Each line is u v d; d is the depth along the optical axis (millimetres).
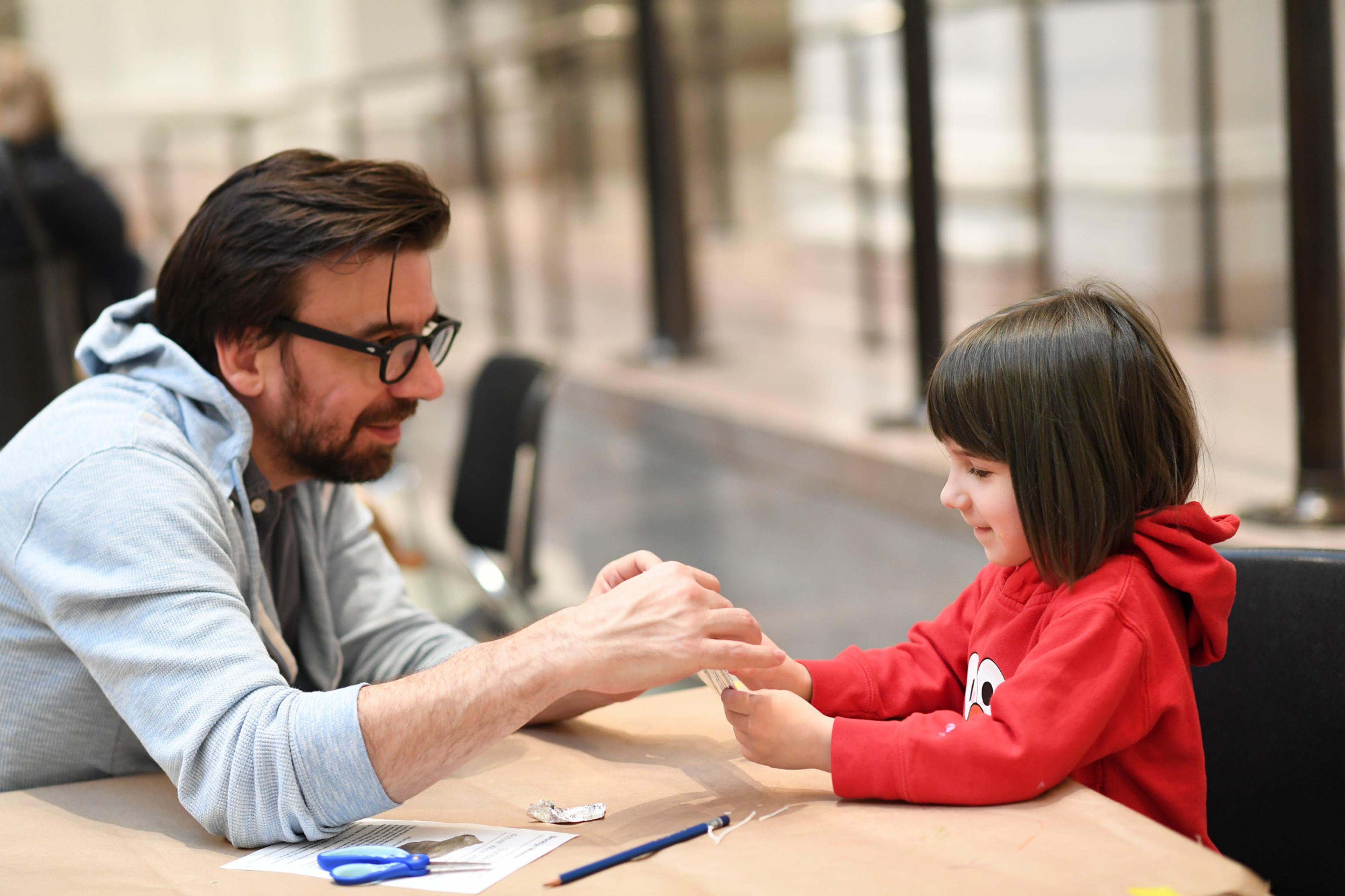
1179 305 4645
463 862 1068
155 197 8922
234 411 1395
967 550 3719
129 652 1235
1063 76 4805
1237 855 1358
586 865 1031
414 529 3939
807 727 1151
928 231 4059
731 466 4789
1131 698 1109
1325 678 1310
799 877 977
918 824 1059
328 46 9039
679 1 7242
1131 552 1163
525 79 8500
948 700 1349
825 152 6172
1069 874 946
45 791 1315
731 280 6969
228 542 1371
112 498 1287
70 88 10227
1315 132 2686
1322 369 2777
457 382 6215
